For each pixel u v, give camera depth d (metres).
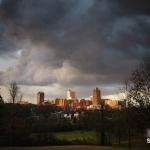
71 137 128.25
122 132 119.88
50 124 141.62
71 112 193.75
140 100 87.75
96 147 101.81
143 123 88.56
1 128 111.00
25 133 114.25
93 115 138.62
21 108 123.62
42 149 92.12
